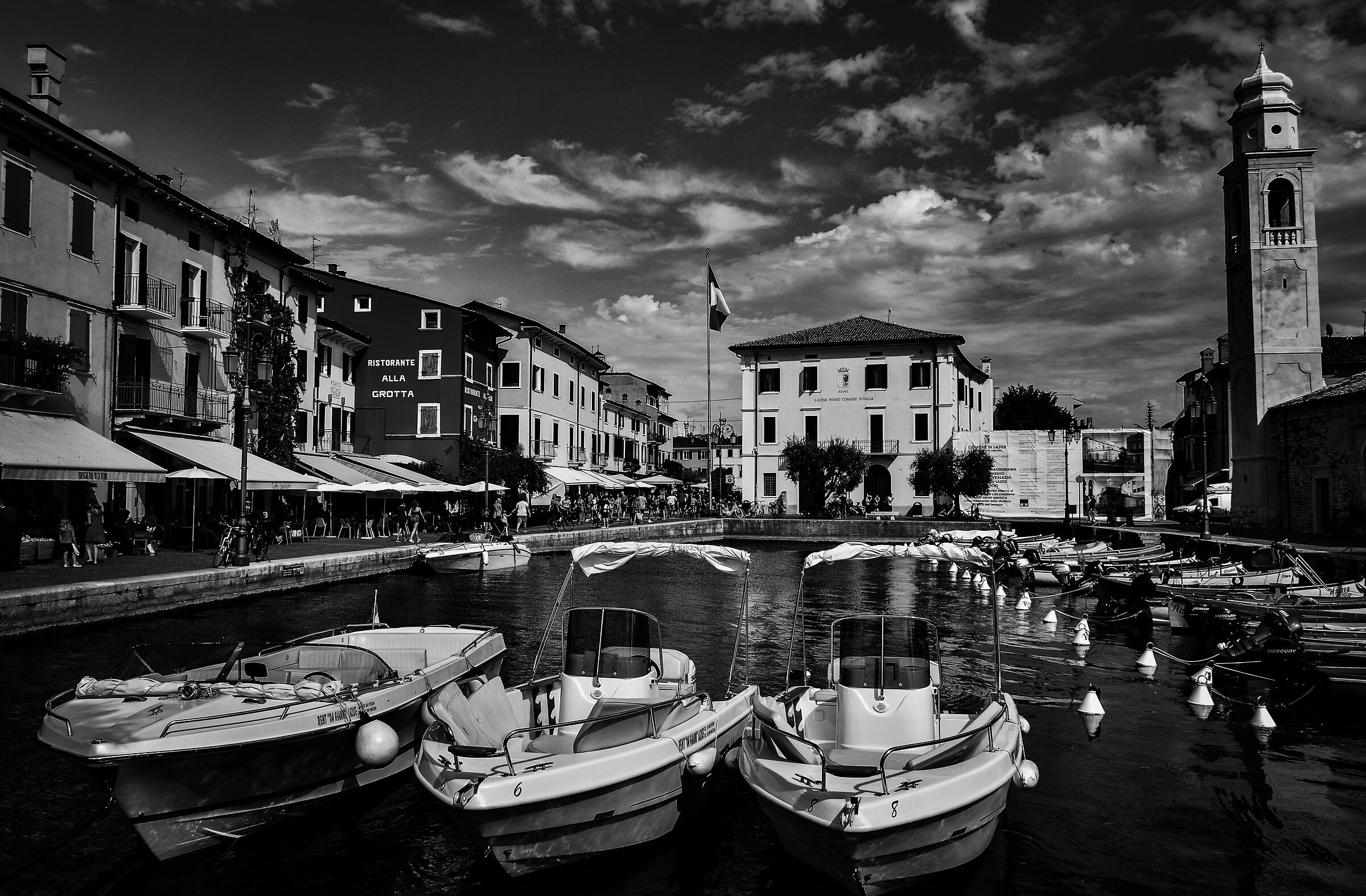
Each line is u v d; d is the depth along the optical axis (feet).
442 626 46.52
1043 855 27.96
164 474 80.64
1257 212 115.24
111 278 90.53
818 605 88.99
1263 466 114.83
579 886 26.32
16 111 76.69
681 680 35.78
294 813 30.09
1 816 29.73
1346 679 44.16
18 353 75.77
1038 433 196.44
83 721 27.73
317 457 130.93
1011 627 75.36
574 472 185.78
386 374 161.58
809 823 24.07
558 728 30.32
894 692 28.40
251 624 64.28
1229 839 29.25
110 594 61.41
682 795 29.48
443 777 25.63
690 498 244.42
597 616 32.50
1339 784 34.35
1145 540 130.00
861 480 200.64
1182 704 47.26
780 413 215.92
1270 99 115.14
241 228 111.75
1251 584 73.92
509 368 185.26
